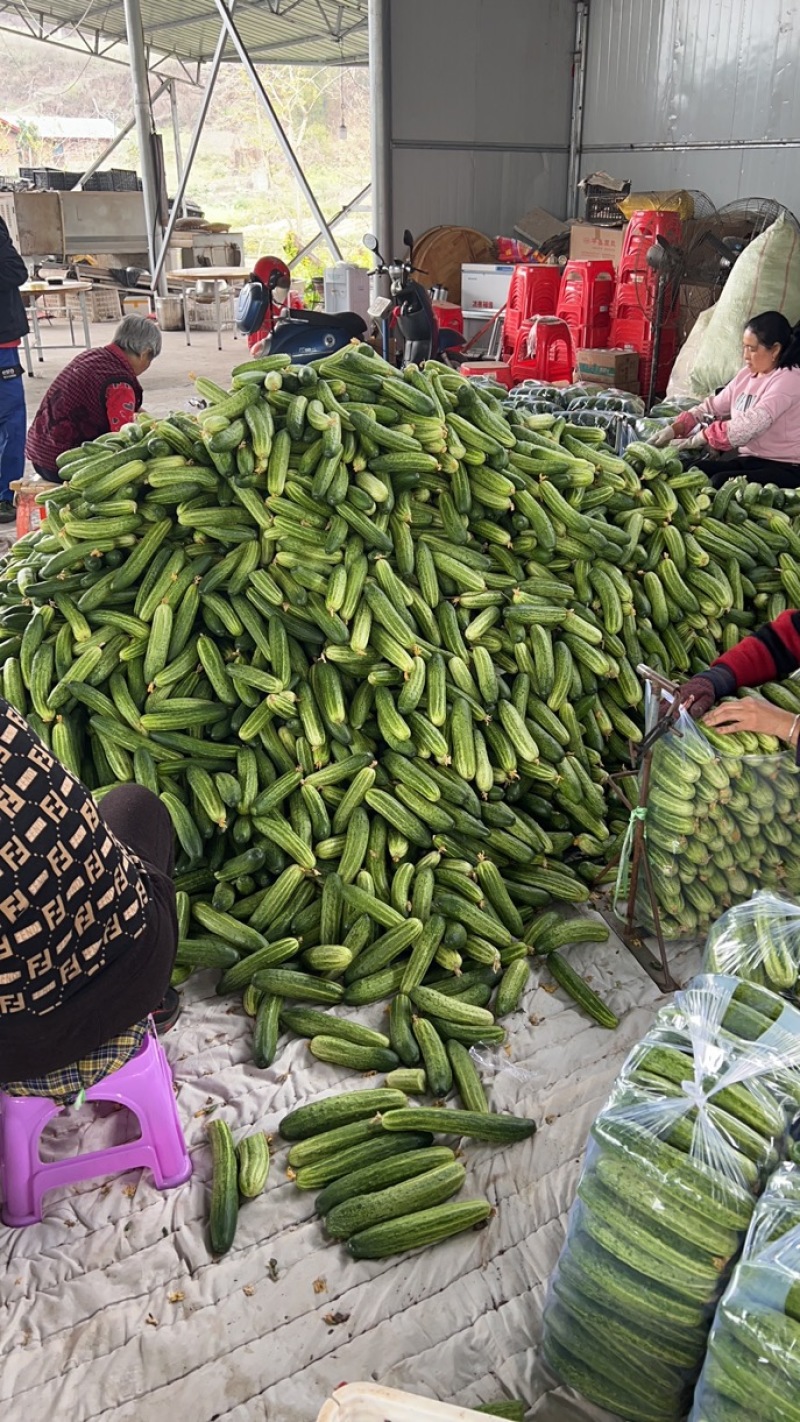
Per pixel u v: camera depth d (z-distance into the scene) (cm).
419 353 866
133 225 2070
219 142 4550
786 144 1094
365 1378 233
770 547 486
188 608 386
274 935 353
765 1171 201
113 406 723
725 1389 176
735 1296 179
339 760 377
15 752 208
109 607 390
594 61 1288
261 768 377
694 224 973
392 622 383
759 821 342
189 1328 244
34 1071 230
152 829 275
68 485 391
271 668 383
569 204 1382
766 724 332
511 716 392
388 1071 315
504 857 387
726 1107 208
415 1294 252
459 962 343
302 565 388
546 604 416
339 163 4447
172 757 374
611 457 465
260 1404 227
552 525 430
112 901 224
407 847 367
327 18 1878
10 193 1919
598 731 423
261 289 877
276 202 4388
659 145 1240
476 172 1275
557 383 866
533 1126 294
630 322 974
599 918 384
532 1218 271
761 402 636
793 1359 167
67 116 4700
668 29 1188
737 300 818
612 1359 209
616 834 410
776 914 271
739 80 1124
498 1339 241
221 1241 261
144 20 2041
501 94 1256
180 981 348
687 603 455
